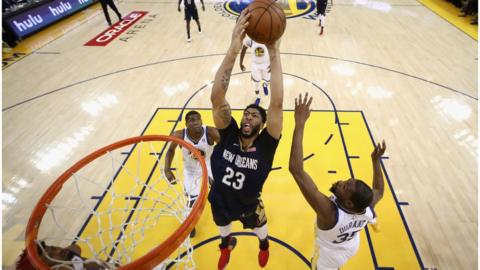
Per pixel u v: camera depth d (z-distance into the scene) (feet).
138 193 11.49
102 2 28.55
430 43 24.02
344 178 12.00
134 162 13.06
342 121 15.20
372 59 21.62
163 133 14.85
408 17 29.86
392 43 24.20
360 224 6.63
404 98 17.06
